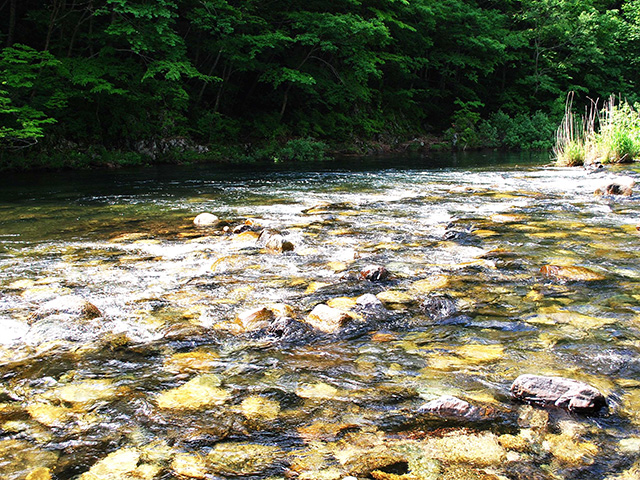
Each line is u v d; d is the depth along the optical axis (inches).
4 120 470.0
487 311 112.0
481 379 80.5
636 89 1330.0
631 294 121.8
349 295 124.2
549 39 1197.1
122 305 116.7
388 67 994.7
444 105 1147.9
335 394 76.6
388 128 957.8
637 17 1262.3
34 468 59.4
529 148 982.4
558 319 106.3
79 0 609.3
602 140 512.7
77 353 92.0
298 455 61.6
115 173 480.4
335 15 774.5
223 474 58.2
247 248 173.6
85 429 67.9
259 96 807.7
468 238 187.2
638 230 199.5
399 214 243.0
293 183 390.3
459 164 592.1
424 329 102.8
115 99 588.7
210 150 661.9
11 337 98.8
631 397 73.9
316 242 182.4
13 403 74.8
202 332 101.3
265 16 751.1
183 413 71.7
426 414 70.2
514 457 60.3
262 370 85.1
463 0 1105.4
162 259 159.2
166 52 605.6
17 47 520.4
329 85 821.2
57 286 131.0
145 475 58.1
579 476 56.6
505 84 1242.6
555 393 72.0
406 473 57.6
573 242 179.2
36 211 256.1
